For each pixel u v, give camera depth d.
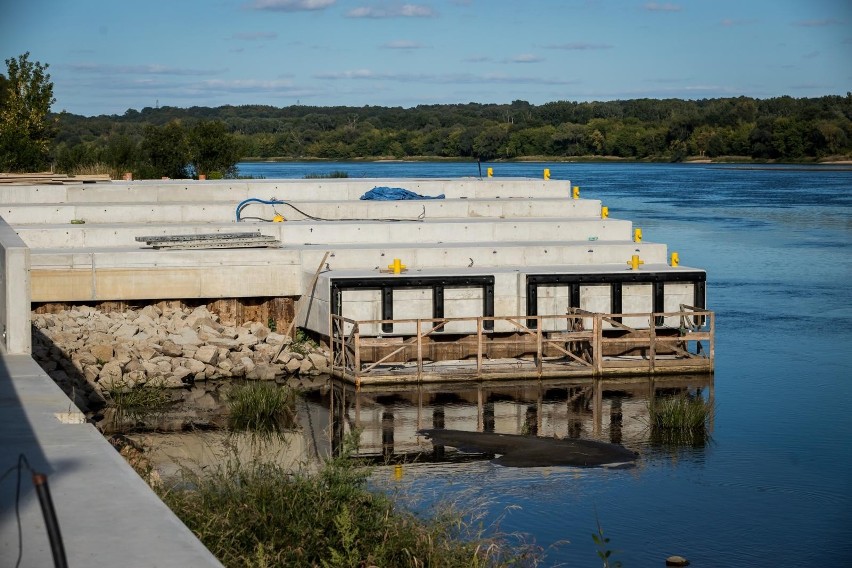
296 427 24.88
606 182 123.31
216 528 12.35
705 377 30.39
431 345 31.00
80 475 10.40
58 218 37.91
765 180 127.62
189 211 39.22
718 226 69.00
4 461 10.86
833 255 55.47
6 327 17.62
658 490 20.11
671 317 31.89
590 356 31.23
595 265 33.62
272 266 32.81
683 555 16.94
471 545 13.61
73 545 8.68
